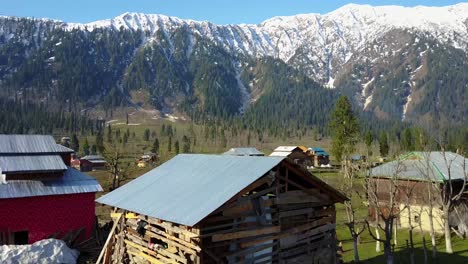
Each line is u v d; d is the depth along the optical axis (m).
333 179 74.25
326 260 27.56
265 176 23.59
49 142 41.19
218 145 189.50
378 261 34.97
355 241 33.22
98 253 36.34
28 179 37.06
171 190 24.89
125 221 26.98
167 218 21.20
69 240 37.09
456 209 42.94
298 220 25.97
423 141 51.59
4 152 37.25
